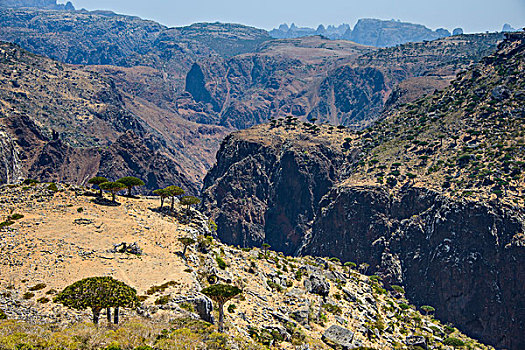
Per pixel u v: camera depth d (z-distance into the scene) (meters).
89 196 83.19
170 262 61.59
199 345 40.44
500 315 134.00
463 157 174.62
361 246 179.12
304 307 67.06
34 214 70.69
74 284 43.56
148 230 72.06
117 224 71.69
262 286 71.06
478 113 197.88
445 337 91.38
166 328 43.16
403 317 89.44
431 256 155.00
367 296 88.00
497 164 162.00
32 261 55.47
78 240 63.19
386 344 69.62
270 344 52.62
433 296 149.75
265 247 96.81
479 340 135.38
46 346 35.44
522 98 189.50
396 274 162.62
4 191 79.81
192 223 83.19
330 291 81.19
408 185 180.62
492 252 139.88
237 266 75.00
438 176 174.88
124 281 53.47
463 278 142.75
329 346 59.62
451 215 153.38
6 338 35.53
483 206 146.00
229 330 50.94
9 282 50.09
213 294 48.25
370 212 182.50
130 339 39.12
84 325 40.69
